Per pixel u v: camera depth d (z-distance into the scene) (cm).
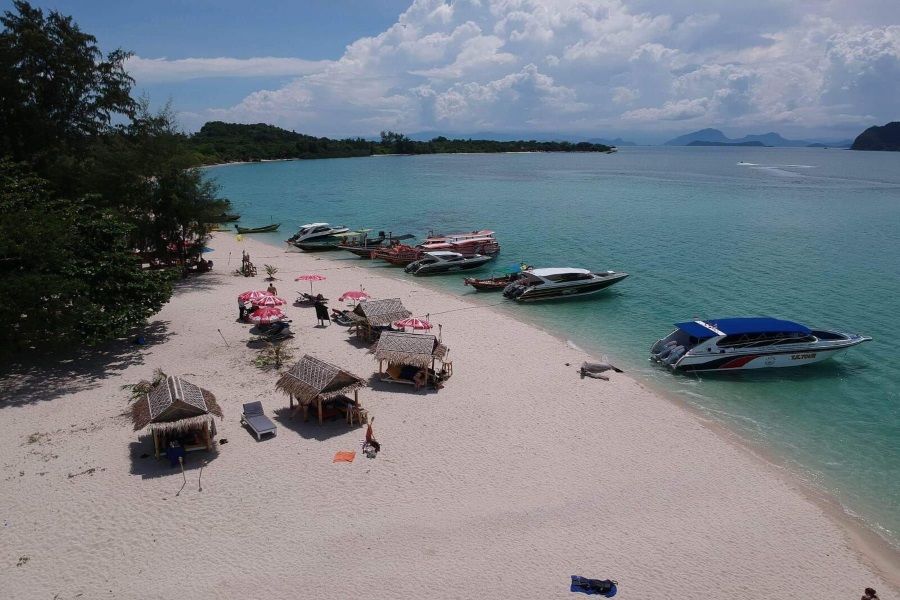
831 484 2062
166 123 4369
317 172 18300
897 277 4712
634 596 1484
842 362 3114
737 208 8931
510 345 3275
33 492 1822
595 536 1709
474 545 1652
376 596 1462
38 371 2719
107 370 2753
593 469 2053
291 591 1469
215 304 3856
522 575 1543
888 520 1875
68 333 2598
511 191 11769
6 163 3141
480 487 1923
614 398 2617
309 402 2223
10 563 1534
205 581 1493
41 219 2734
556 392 2662
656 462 2114
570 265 5309
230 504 1795
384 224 7794
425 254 5278
